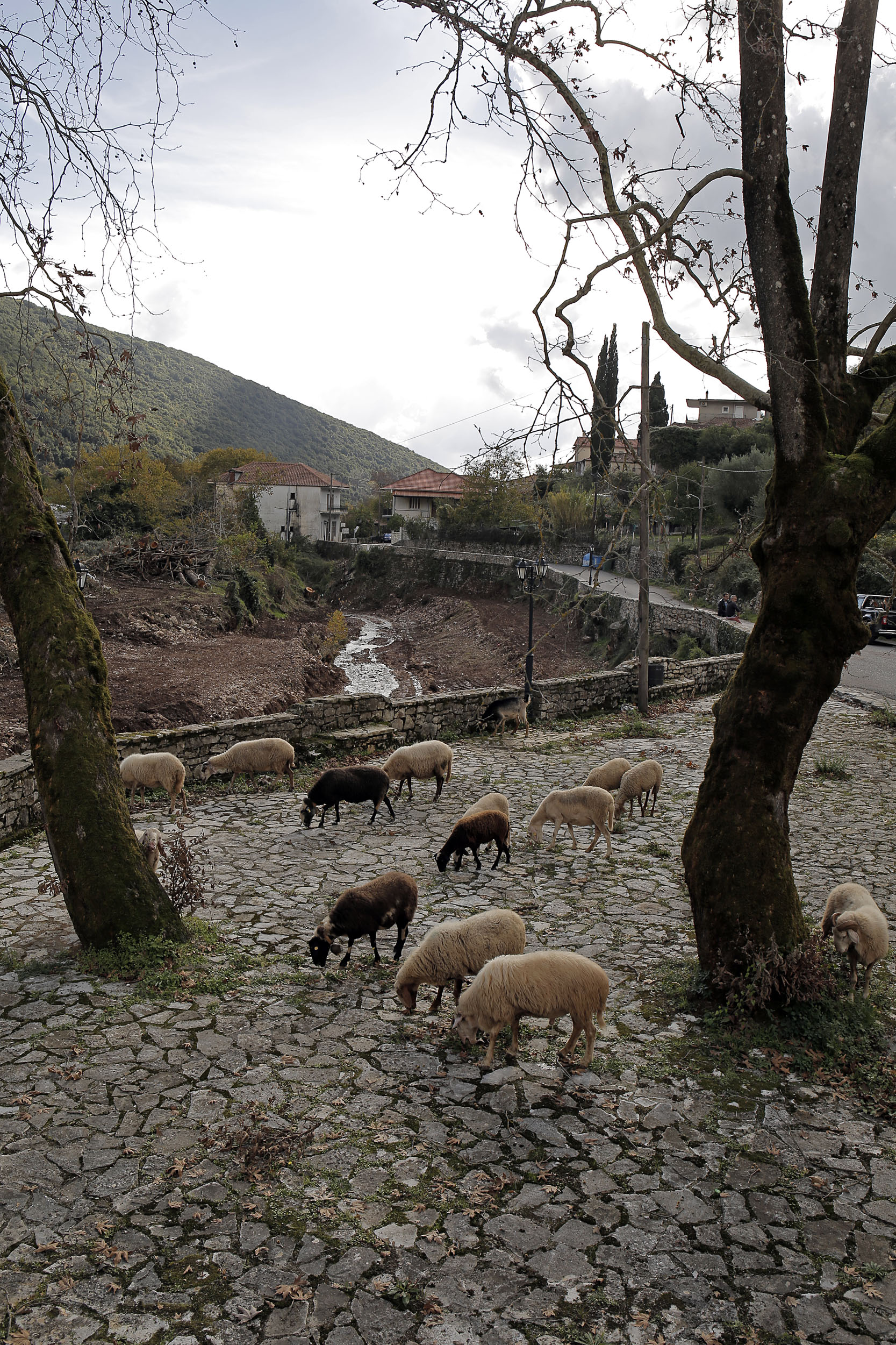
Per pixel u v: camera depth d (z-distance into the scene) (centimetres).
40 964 734
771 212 640
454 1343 372
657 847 1124
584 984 589
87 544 4781
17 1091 551
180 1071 582
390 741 1653
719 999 686
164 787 1200
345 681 4006
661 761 1645
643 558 2123
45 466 858
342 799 1167
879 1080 594
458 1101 558
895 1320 390
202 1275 408
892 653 3114
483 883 984
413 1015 676
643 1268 419
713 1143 521
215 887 945
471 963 645
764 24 615
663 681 2334
